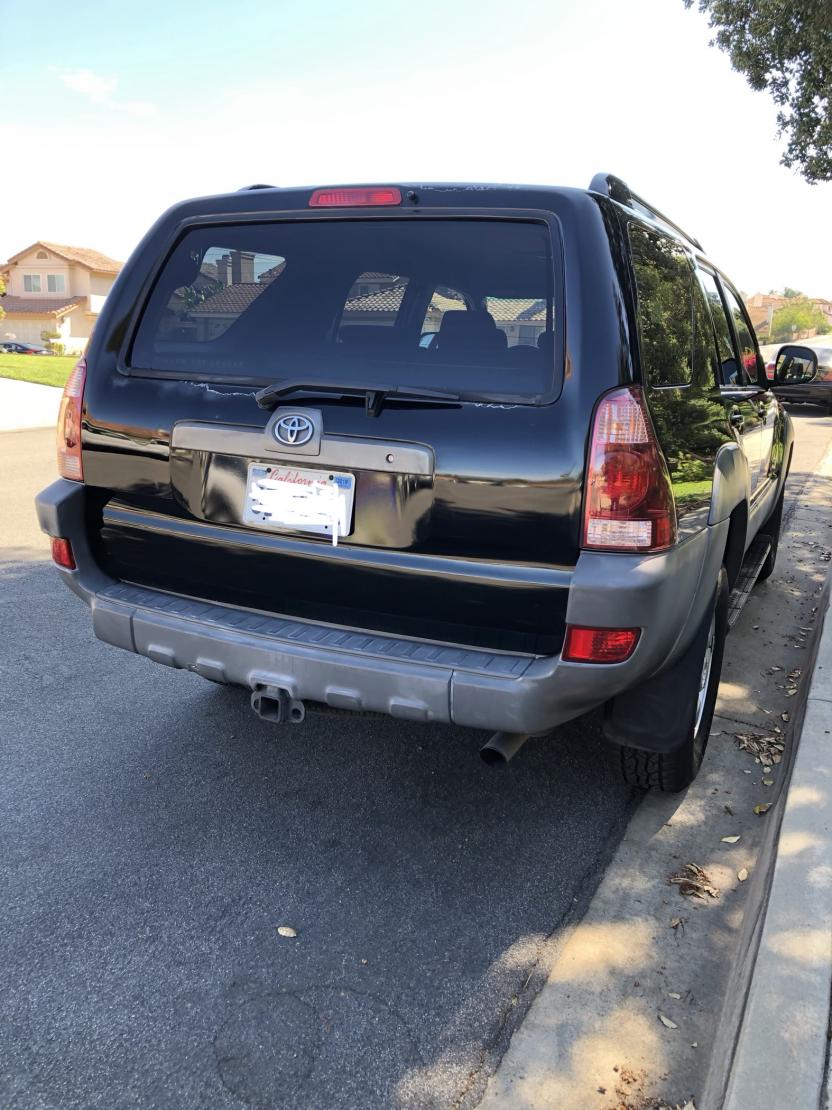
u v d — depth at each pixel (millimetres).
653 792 3424
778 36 14047
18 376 27422
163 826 3139
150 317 3025
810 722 3406
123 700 4145
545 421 2422
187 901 2742
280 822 3182
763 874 2699
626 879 2896
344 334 2752
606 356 2418
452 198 2686
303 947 2557
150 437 2904
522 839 3109
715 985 2439
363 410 2594
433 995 2385
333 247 2805
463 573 2520
